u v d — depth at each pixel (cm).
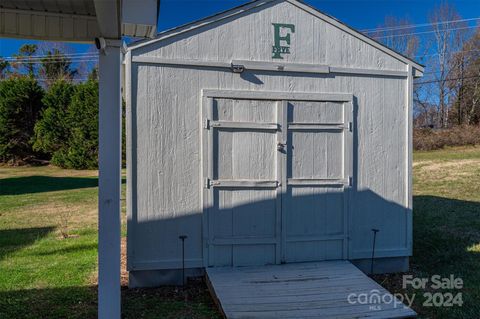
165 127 425
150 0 294
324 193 462
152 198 423
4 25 321
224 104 438
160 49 423
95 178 1491
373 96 477
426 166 1438
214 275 412
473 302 380
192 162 432
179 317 348
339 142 466
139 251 421
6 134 1841
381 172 480
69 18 332
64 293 399
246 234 443
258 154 446
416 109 2759
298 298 360
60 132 1777
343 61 468
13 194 1119
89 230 694
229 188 439
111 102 297
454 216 753
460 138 1917
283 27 454
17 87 1844
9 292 401
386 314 335
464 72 2562
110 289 298
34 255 540
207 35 435
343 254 466
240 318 322
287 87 454
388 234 482
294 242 454
